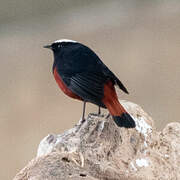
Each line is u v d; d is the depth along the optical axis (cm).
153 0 2475
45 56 2248
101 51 2228
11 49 2334
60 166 791
